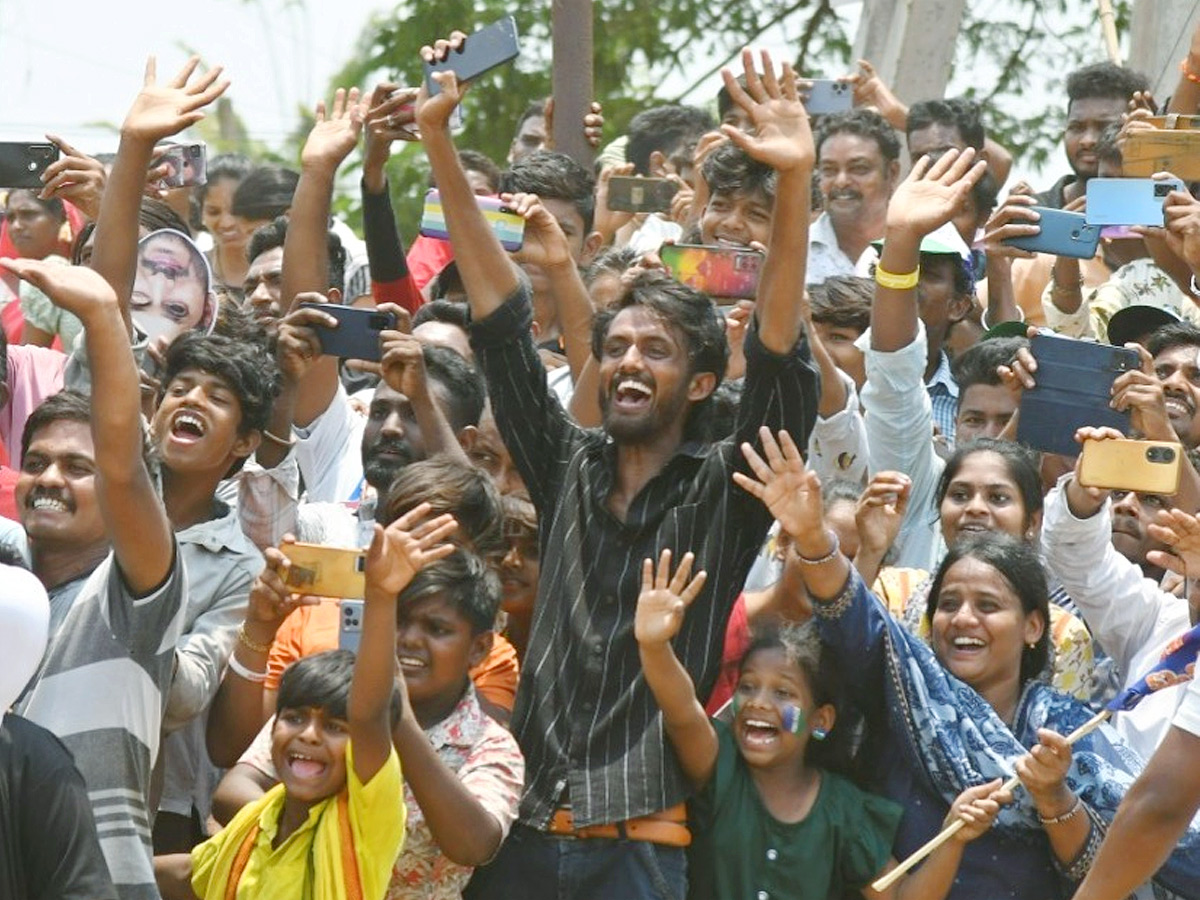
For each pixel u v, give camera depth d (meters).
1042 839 10.12
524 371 10.64
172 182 12.77
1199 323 14.67
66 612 10.04
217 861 9.77
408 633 9.98
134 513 9.32
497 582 10.21
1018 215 12.48
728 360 10.69
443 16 24.00
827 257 15.00
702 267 11.84
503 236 12.13
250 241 14.35
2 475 11.70
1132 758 10.38
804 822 10.18
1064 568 11.26
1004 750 10.19
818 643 10.31
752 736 10.22
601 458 10.48
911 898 10.03
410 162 24.33
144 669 9.62
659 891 9.86
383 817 9.41
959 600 10.52
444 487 10.53
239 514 11.53
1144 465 10.55
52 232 15.43
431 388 11.87
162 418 10.88
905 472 12.10
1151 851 9.05
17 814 8.39
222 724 10.37
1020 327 13.16
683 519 10.21
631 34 24.52
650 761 9.94
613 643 10.09
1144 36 19.80
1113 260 15.48
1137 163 12.46
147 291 11.60
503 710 10.69
